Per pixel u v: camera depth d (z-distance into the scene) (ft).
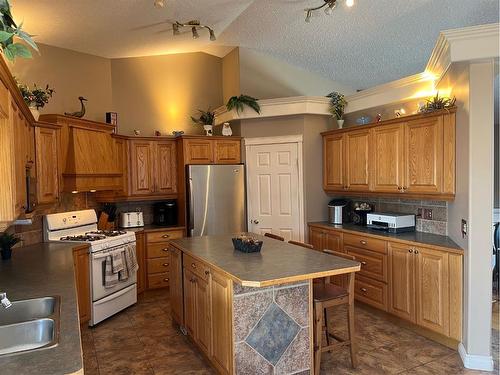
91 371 9.82
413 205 13.91
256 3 13.58
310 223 16.74
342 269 8.48
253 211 17.98
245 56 18.03
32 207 9.41
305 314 8.73
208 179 17.06
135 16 12.51
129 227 16.92
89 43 14.67
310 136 17.08
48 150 11.93
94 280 12.75
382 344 10.97
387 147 13.52
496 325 11.96
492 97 9.22
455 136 10.94
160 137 17.30
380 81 18.94
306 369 8.77
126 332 12.35
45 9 10.81
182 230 16.97
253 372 8.27
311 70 19.15
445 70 10.50
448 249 10.37
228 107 17.22
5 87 6.20
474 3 11.66
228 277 8.15
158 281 16.53
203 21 14.35
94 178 14.06
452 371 9.43
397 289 12.12
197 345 10.80
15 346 5.69
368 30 14.42
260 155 17.80
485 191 9.32
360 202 16.72
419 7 12.39
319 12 13.67
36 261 10.24
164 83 18.60
